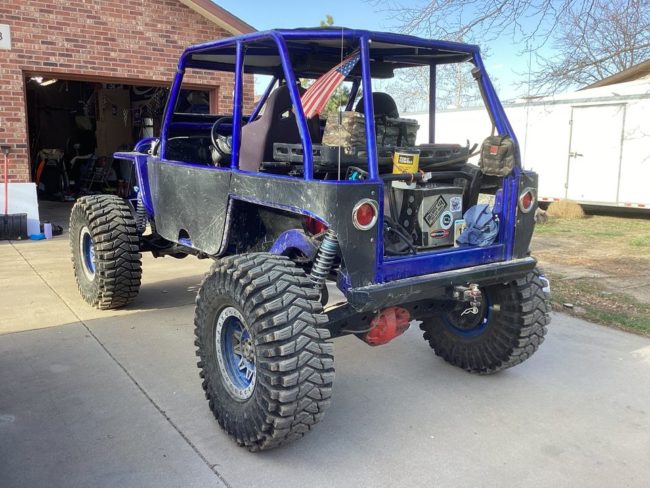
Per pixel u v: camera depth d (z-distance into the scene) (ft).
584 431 11.00
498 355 12.81
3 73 28.91
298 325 9.10
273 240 12.25
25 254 25.64
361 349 15.08
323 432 10.81
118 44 31.68
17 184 29.81
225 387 10.36
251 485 9.12
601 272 24.06
